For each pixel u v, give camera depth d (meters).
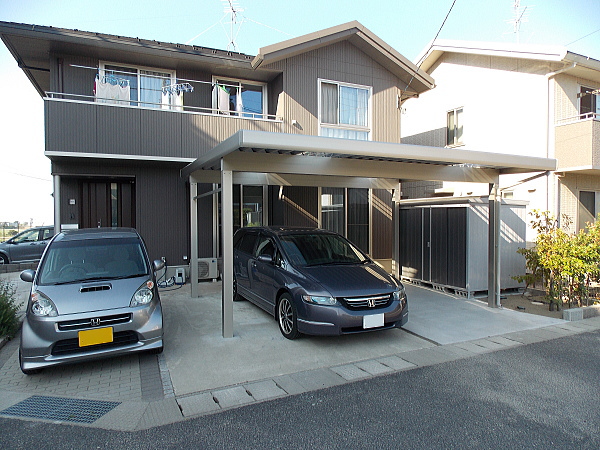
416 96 11.95
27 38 7.84
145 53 8.60
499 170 6.94
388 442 2.86
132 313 4.23
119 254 5.04
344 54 10.38
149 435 2.96
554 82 9.47
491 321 6.09
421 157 5.51
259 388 3.76
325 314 4.68
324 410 3.33
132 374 4.09
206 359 4.48
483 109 11.37
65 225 8.81
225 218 5.18
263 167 5.31
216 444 2.84
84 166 8.66
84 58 8.84
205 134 8.77
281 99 9.77
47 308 4.02
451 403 3.46
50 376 4.04
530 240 9.86
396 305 5.00
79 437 2.93
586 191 10.09
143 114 8.24
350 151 5.05
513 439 2.90
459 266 7.87
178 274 8.98
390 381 3.92
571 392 3.67
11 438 2.92
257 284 6.25
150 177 9.09
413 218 9.20
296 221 9.99
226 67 9.44
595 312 6.42
